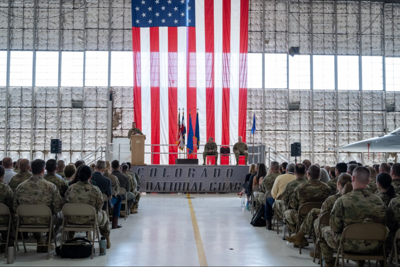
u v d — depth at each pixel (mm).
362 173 4766
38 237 6102
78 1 21672
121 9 21750
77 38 21625
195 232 7852
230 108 21141
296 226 6328
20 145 21172
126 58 21656
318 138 22141
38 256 5895
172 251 6215
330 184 7152
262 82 22000
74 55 21609
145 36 21172
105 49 21609
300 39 22375
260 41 22156
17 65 21453
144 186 15266
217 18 21297
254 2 22250
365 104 22453
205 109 21062
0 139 21125
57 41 21578
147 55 21125
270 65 22141
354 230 4617
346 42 22531
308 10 22453
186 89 21094
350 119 22312
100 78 21562
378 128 22391
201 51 21234
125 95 21422
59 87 21422
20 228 5762
